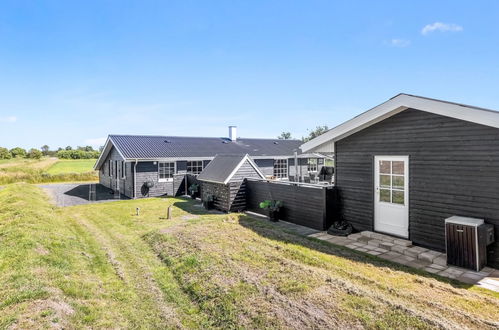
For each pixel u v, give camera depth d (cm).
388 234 668
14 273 409
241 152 1931
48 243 578
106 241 690
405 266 500
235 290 389
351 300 352
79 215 1033
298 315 323
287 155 2053
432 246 577
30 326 278
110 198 1493
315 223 776
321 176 1747
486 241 475
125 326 320
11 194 1299
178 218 934
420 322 299
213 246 590
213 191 1096
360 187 730
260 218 924
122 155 1474
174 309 366
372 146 698
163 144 1784
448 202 550
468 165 519
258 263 490
